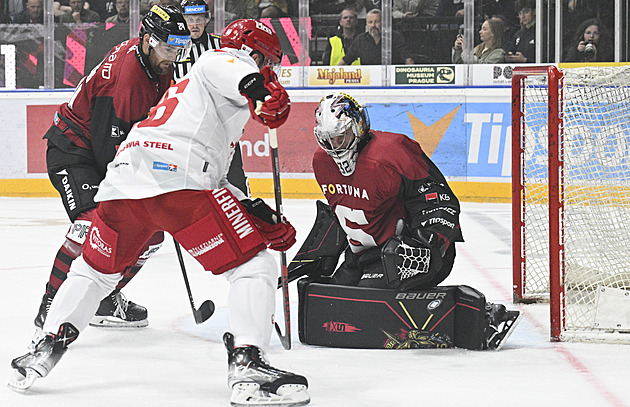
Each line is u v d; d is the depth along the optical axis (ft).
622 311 37.52
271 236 25.63
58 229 76.43
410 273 30.91
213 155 25.48
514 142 42.70
